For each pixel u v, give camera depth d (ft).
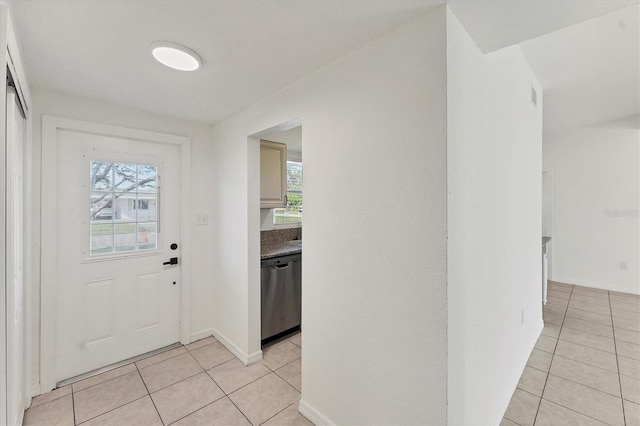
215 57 5.32
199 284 9.40
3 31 3.21
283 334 10.04
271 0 3.85
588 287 14.49
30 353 6.31
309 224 5.92
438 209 3.93
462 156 4.29
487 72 5.23
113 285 7.91
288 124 6.74
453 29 4.03
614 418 5.93
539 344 8.94
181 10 4.06
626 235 13.57
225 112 8.29
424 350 4.11
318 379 5.80
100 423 5.87
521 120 7.19
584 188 14.57
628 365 7.79
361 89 4.93
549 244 15.69
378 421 4.73
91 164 7.52
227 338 8.95
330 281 5.50
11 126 4.40
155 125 8.41
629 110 11.84
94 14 4.13
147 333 8.53
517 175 6.89
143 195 8.39
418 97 4.15
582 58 7.47
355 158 5.02
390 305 4.53
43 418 5.98
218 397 6.66
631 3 3.74
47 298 6.79
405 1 3.83
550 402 6.42
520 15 4.05
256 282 8.25
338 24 4.36
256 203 8.23
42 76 6.05
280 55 5.24
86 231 7.47
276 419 6.00
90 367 7.57
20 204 5.72
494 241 5.58
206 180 9.49
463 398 4.33
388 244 4.55
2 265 3.27
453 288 4.02
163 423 5.88
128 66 5.65
